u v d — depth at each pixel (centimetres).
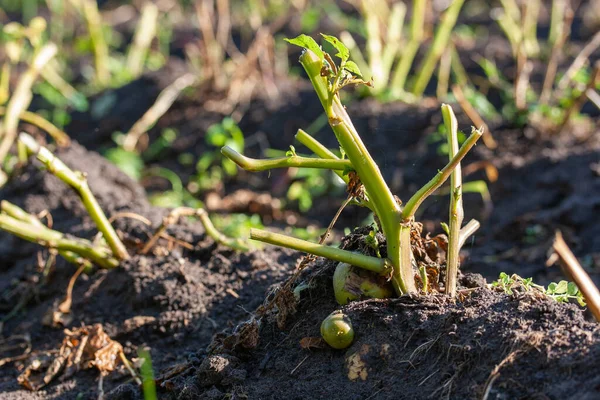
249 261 285
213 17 795
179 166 536
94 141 581
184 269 283
